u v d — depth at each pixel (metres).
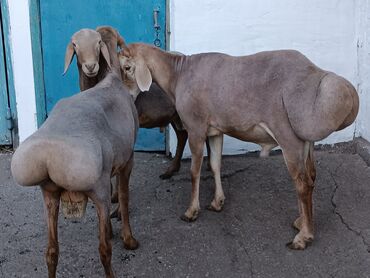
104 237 1.69
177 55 2.30
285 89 1.93
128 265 1.99
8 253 2.08
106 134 1.71
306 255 2.02
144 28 2.97
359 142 2.95
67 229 2.25
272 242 2.12
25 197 2.53
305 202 2.03
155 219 2.32
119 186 2.02
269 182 2.63
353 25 2.96
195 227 2.25
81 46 2.11
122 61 2.28
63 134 1.56
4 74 2.99
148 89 2.28
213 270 1.96
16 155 1.53
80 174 1.52
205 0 2.87
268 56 2.03
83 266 1.99
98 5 2.94
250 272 1.94
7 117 3.03
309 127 1.87
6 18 2.93
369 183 2.58
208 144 2.59
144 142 3.07
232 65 2.10
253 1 2.89
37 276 1.93
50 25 2.93
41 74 2.97
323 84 1.83
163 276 1.92
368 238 2.11
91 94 1.85
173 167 2.74
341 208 2.36
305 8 2.92
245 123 2.07
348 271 1.92
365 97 2.95
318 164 2.79
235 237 2.17
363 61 2.94
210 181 2.67
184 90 2.22
